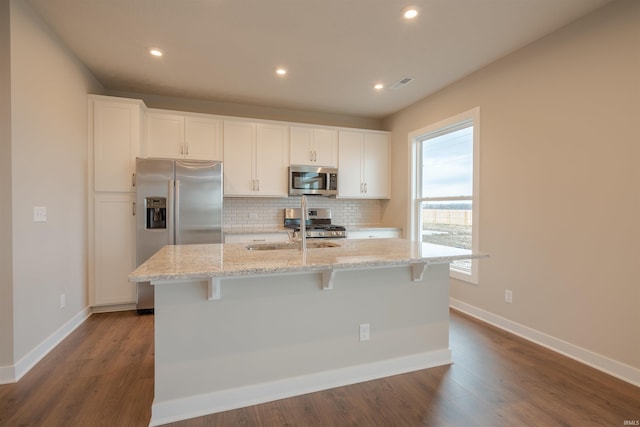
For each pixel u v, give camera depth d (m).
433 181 4.16
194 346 1.80
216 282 1.78
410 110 4.46
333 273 1.98
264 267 1.63
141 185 3.41
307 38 2.73
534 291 2.76
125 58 3.08
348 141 4.73
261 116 4.57
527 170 2.81
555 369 2.29
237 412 1.82
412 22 2.49
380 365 2.21
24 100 2.24
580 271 2.42
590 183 2.35
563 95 2.53
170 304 1.76
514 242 2.93
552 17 2.41
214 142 4.09
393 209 4.87
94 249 3.36
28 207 2.28
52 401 1.88
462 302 3.54
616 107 2.20
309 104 4.45
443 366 2.36
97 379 2.11
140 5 2.29
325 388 2.07
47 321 2.52
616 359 2.20
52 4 2.27
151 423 1.70
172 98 4.17
